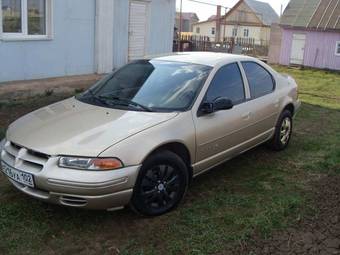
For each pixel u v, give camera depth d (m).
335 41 22.59
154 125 4.11
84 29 12.36
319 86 15.72
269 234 3.88
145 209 4.03
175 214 4.21
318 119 9.11
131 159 3.78
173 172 4.21
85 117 4.30
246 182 5.12
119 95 4.80
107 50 13.09
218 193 4.76
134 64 5.42
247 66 5.63
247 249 3.63
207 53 5.74
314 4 24.64
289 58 24.59
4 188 4.65
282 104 6.13
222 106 4.64
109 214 4.14
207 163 4.71
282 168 5.67
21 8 10.56
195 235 3.81
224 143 4.90
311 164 5.83
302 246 3.72
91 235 3.79
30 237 3.71
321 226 4.07
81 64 12.53
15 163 3.91
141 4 14.30
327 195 4.79
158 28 15.28
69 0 11.70
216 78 4.96
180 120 4.31
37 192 3.80
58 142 3.83
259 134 5.68
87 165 3.63
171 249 3.59
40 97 9.43
